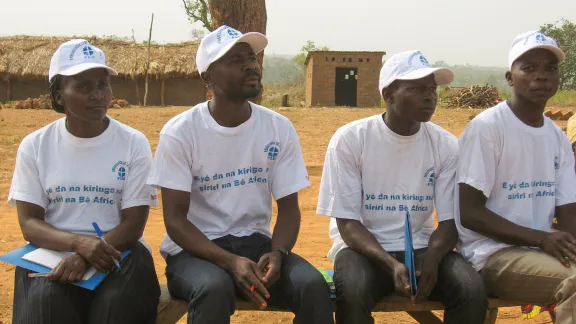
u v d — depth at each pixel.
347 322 3.23
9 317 4.37
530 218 3.59
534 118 3.59
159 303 3.33
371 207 3.66
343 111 21.31
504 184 3.59
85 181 3.42
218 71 3.38
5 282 5.07
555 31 43.72
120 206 3.50
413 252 3.34
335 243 3.76
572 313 3.08
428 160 3.65
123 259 3.25
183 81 29.75
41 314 3.03
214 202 3.49
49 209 3.49
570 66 42.50
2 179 9.39
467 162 3.54
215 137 3.45
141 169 3.50
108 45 30.33
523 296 3.39
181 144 3.42
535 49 3.46
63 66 3.36
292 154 3.58
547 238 3.35
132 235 3.38
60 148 3.46
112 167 3.46
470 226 3.53
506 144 3.55
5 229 6.63
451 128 16.27
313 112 20.70
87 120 3.37
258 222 3.58
